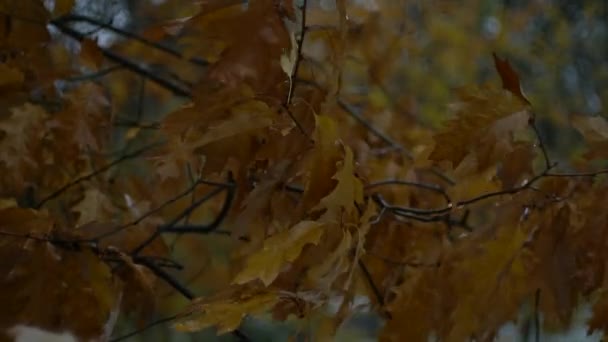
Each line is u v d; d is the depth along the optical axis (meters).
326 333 2.36
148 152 3.20
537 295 2.57
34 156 2.70
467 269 2.46
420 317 2.50
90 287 2.53
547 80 5.66
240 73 2.49
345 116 2.96
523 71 5.79
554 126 4.81
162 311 3.51
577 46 6.28
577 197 2.47
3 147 2.67
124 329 3.54
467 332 2.47
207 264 3.25
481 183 2.55
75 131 2.77
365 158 2.79
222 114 2.43
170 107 3.88
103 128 2.89
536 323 2.59
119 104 3.38
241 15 2.52
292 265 2.36
